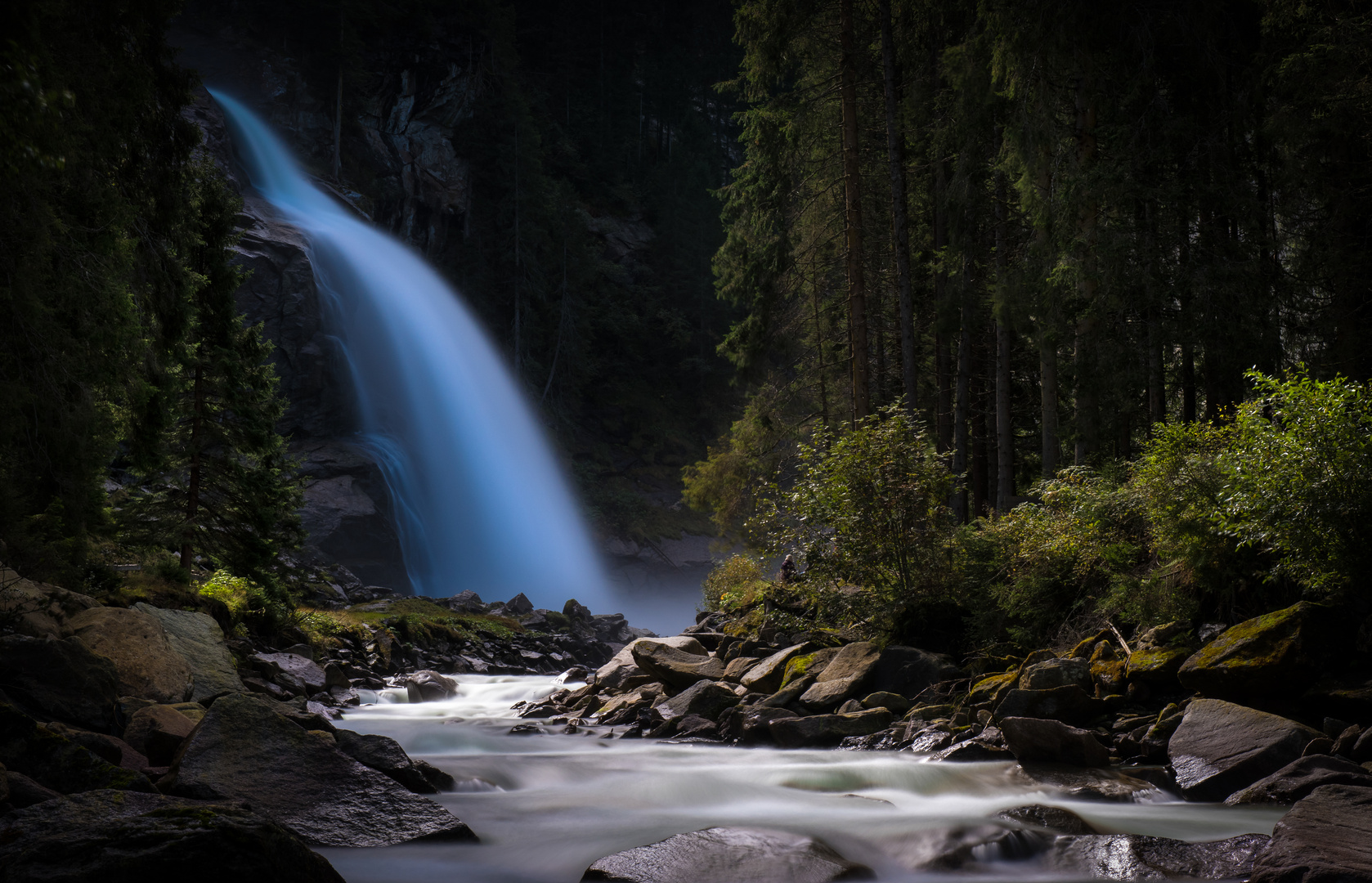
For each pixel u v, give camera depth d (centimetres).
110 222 1271
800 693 1192
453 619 2702
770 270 2545
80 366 1232
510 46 7219
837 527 1292
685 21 10025
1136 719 880
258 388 1677
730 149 9731
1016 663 1105
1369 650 786
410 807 673
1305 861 482
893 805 751
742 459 2850
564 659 2606
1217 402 1415
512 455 6062
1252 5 1494
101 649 932
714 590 2345
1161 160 1424
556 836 680
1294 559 838
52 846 437
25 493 1173
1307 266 1379
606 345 7606
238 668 1379
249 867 444
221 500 1678
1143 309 1404
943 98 2122
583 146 8419
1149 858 574
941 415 2334
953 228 1983
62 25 1132
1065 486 1190
